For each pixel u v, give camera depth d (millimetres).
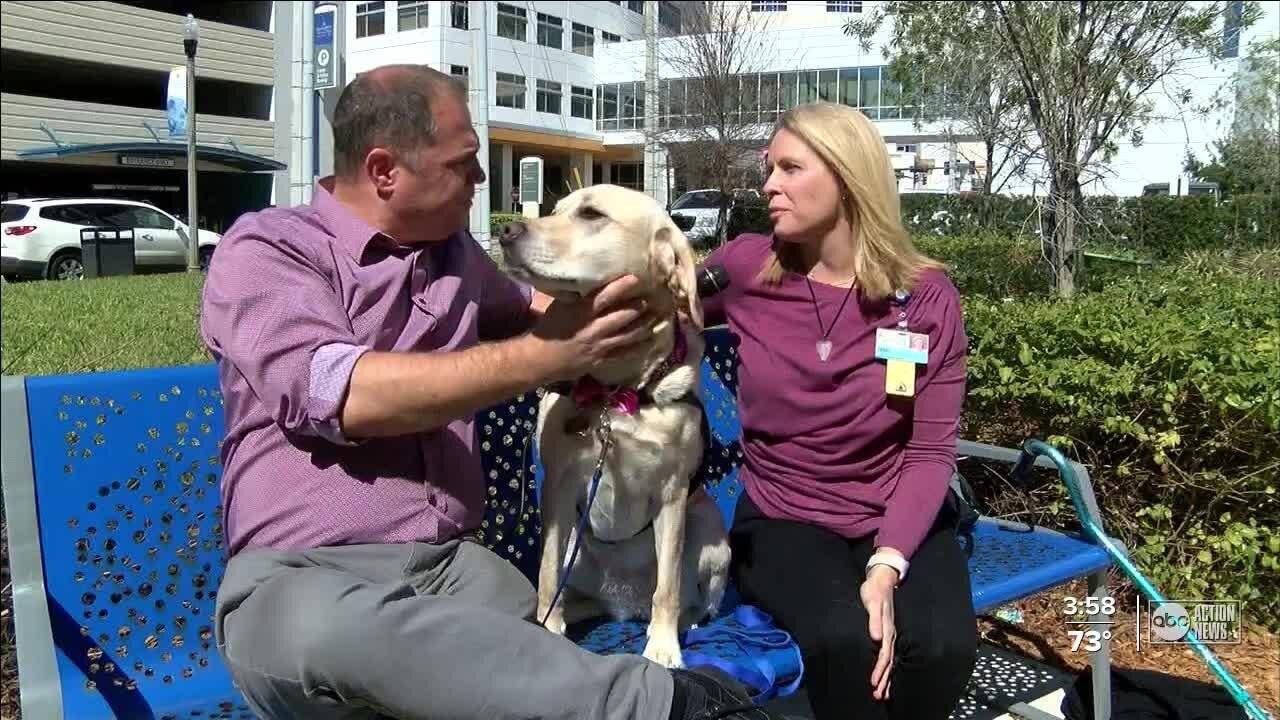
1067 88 6734
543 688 1650
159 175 26656
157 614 2031
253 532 1815
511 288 2324
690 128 19156
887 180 2348
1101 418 3303
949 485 2504
